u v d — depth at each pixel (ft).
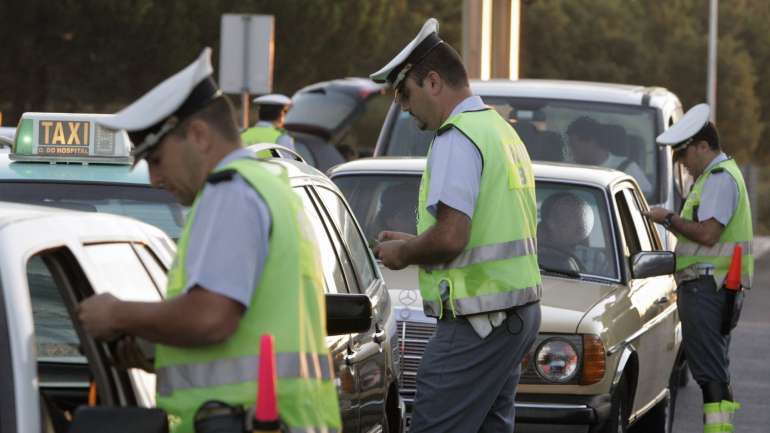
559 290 62.44
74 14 224.74
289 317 27.63
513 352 44.98
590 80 418.72
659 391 71.61
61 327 30.09
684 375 95.81
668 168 94.73
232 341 27.48
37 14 223.71
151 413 25.75
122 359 28.04
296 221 28.07
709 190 69.77
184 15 236.63
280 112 117.70
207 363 27.50
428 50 44.62
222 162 28.19
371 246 64.69
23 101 238.68
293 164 46.91
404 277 63.16
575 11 421.59
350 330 37.88
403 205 68.54
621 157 95.30
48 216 28.07
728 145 451.12
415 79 44.68
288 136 115.55
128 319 26.73
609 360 59.93
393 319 51.42
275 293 27.63
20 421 24.36
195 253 27.27
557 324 59.36
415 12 381.60
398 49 363.15
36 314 30.12
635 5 445.78
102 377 27.96
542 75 416.67
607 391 59.82
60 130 50.49
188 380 27.58
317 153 187.62
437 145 44.21
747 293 156.56
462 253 44.37
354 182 69.51
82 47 232.32
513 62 154.92
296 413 27.61
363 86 198.29
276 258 27.66
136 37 233.14
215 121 28.09
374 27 278.05
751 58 475.31
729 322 70.08
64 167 50.42
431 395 45.06
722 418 70.18
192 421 27.53
